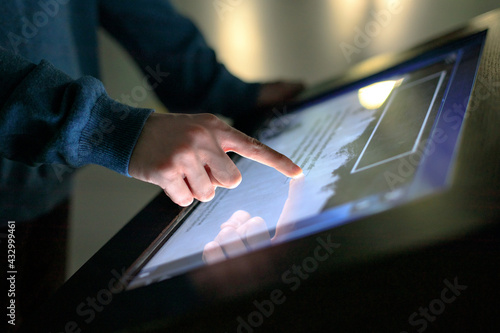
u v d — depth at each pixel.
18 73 0.65
